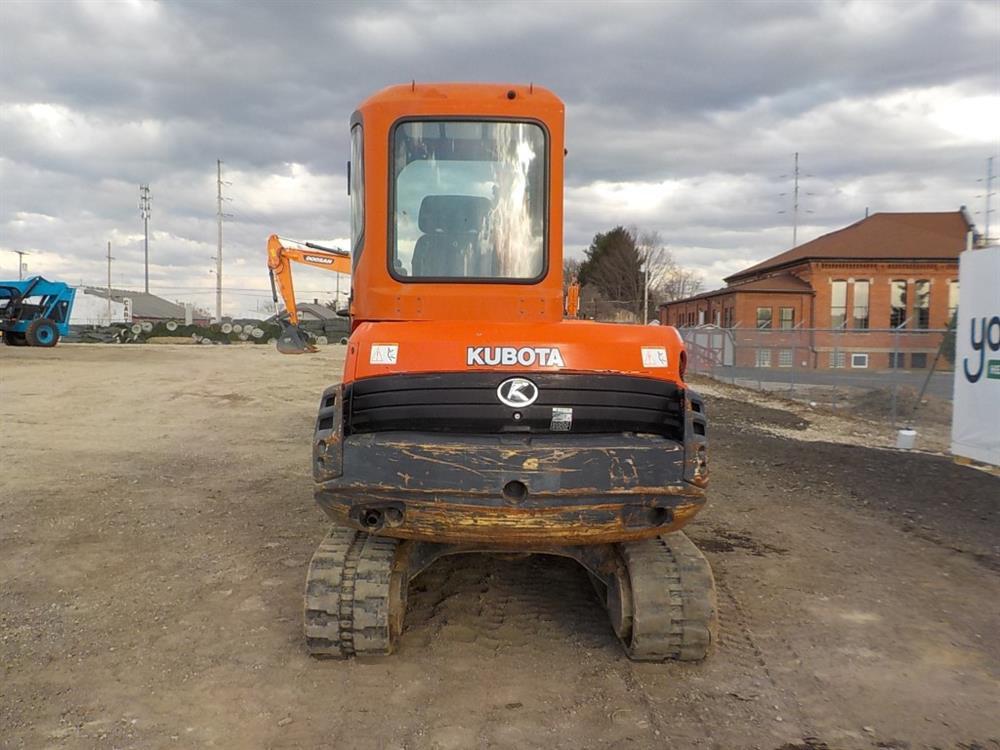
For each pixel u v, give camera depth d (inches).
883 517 298.4
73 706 148.2
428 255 174.9
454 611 199.5
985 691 159.5
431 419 158.1
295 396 634.8
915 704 153.6
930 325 1749.5
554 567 234.7
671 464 152.5
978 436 347.3
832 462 405.1
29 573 222.5
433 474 149.6
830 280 1786.4
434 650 176.1
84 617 192.4
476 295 173.9
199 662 168.2
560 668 167.5
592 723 144.4
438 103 173.0
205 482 342.0
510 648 177.6
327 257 420.5
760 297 1806.1
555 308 175.5
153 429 475.8
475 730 141.5
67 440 429.4
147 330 1643.7
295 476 358.3
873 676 165.5
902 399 629.6
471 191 175.2
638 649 166.9
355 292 185.8
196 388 652.7
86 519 277.0
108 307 3105.3
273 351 1113.4
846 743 139.0
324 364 888.9
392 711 148.0
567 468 149.1
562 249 175.9
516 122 174.6
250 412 554.9
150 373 732.7
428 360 158.6
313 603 164.9
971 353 351.9
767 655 175.0
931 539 269.3
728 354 1023.0
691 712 149.0
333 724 143.0
